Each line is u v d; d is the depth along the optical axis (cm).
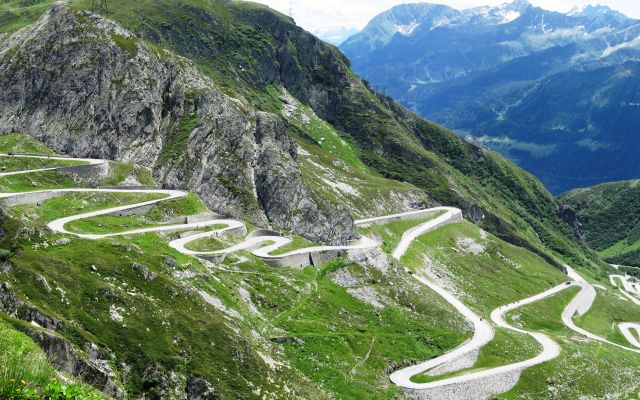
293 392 10688
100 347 8950
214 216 18575
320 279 17112
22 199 15100
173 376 9362
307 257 17575
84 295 9675
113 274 10694
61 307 9206
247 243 17312
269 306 14425
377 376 13925
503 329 19750
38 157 18712
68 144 19988
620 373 19262
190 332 10344
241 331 11988
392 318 16825
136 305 10100
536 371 17050
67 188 17438
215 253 14712
